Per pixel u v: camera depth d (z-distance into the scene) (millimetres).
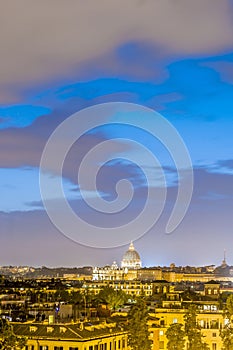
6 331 186125
